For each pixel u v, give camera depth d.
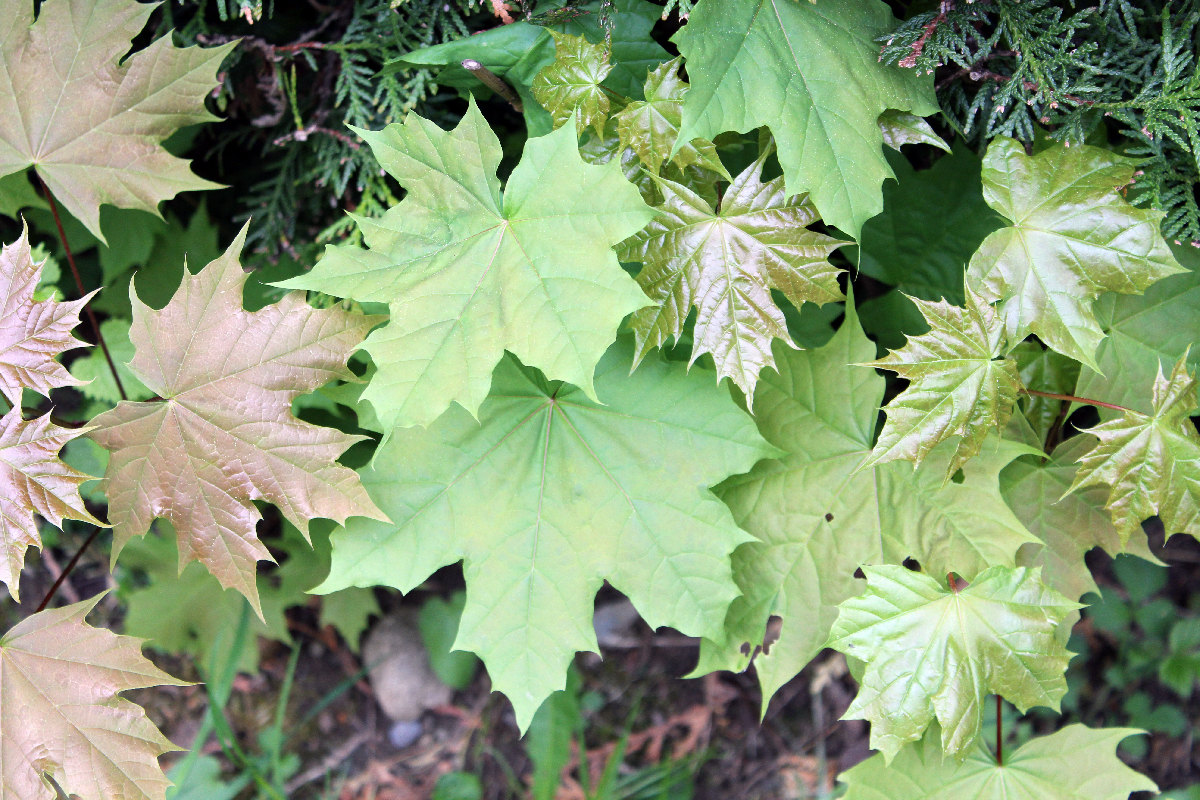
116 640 0.83
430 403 0.80
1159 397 0.82
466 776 1.06
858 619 0.83
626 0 0.83
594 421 0.85
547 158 0.80
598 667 1.10
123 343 0.93
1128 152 0.84
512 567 0.85
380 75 0.88
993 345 0.82
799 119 0.81
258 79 0.91
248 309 0.94
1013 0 0.83
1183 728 1.05
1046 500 0.87
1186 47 0.84
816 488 0.86
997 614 0.83
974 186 0.90
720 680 1.09
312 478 0.82
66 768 0.83
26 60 0.83
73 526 1.07
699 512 0.84
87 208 0.85
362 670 1.07
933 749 0.87
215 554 0.83
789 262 0.82
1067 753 0.86
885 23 0.83
